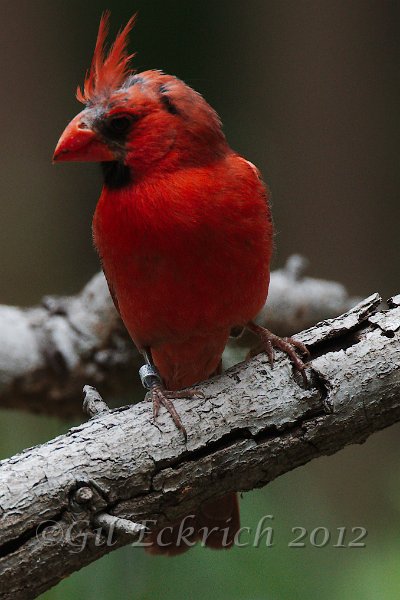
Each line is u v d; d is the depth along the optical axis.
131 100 8.13
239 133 18.09
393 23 17.98
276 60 18.17
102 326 12.48
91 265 17.86
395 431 15.68
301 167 18.00
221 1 18.20
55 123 18.48
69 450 7.46
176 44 18.16
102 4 18.31
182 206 8.03
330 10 17.97
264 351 8.23
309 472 15.05
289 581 10.07
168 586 10.06
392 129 17.97
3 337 12.49
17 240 17.77
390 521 12.08
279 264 17.70
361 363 7.93
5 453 12.23
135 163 8.14
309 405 7.89
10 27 18.41
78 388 12.66
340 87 17.98
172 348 9.24
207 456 7.68
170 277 8.27
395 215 17.83
